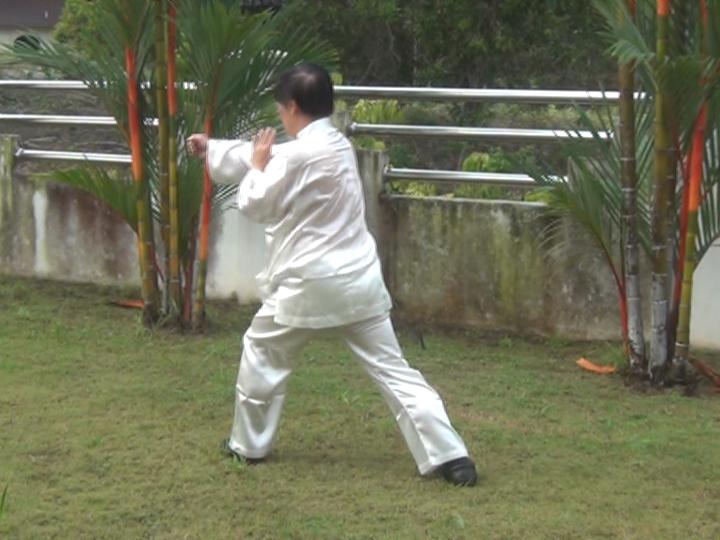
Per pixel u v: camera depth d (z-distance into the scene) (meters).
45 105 11.05
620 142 7.28
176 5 7.95
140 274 9.05
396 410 5.59
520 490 5.57
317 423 6.55
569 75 14.42
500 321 8.71
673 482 5.73
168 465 5.83
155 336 8.47
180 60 8.18
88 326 8.77
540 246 8.50
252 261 9.41
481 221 8.66
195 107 8.28
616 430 6.55
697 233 7.18
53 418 6.57
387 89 8.79
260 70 8.08
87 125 9.96
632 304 7.44
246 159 5.60
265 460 5.90
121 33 8.09
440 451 5.57
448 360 8.05
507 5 14.16
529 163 7.86
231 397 6.99
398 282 8.98
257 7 12.78
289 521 5.16
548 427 6.60
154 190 8.60
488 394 7.23
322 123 5.40
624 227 7.33
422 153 10.43
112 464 5.84
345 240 5.40
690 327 7.90
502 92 8.46
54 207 10.05
